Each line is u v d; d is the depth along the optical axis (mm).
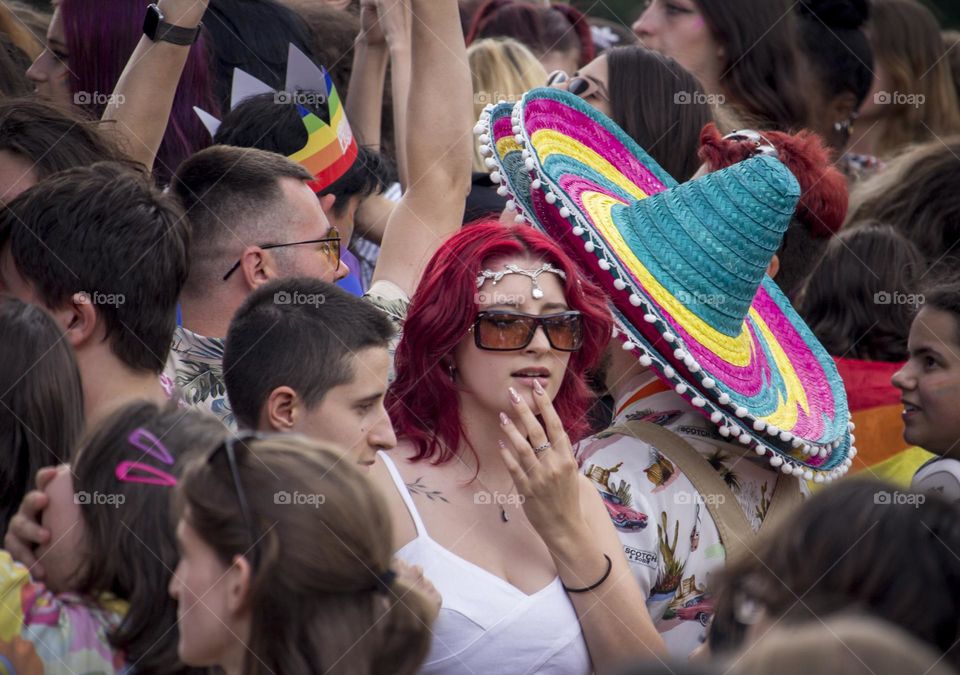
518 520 7523
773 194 8375
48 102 9258
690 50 14719
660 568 7855
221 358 8297
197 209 8555
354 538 5641
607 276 7988
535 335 7340
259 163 8703
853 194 14352
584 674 7262
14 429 6836
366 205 12359
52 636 5992
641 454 8094
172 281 7645
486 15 15992
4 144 8758
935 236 13086
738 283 8453
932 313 9117
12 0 14469
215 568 5598
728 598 6098
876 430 10930
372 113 12672
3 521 6828
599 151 9664
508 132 8945
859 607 5375
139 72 9281
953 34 17844
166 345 7711
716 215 8438
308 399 7227
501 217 8703
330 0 15305
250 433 5984
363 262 12578
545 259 7512
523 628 7094
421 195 9680
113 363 7523
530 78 14125
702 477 8070
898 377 9320
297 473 5672
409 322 7512
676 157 10930
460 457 7539
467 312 7348
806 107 15039
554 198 8164
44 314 7023
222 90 11609
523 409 7219
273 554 5527
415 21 9641
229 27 11711
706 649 6484
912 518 5512
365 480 5832
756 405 8430
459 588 7090
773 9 14695
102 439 6238
